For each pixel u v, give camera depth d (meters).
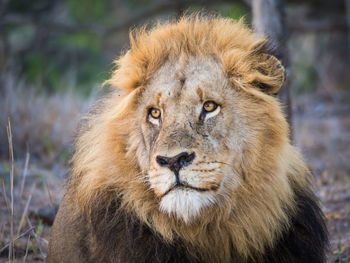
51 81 30.52
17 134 18.05
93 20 33.03
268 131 7.82
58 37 33.94
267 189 7.75
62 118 19.33
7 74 23.08
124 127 8.05
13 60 29.36
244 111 7.78
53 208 12.07
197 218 7.60
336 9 31.17
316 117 26.14
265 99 7.84
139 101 8.05
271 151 7.79
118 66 8.97
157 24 9.14
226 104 7.71
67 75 30.83
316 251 8.05
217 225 7.69
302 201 8.11
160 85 7.86
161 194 7.33
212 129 7.57
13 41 34.28
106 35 31.12
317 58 34.94
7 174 15.02
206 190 7.38
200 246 7.75
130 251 7.73
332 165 17.08
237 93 7.84
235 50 7.94
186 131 7.43
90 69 32.66
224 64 7.87
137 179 7.82
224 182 7.60
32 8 33.88
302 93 31.56
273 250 7.81
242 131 7.72
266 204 7.75
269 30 13.74
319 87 32.12
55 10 34.31
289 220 7.89
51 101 21.28
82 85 31.28
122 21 30.80
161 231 7.67
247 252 7.84
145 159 7.78
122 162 7.95
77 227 8.23
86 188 7.96
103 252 7.85
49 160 17.12
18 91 20.72
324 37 35.66
